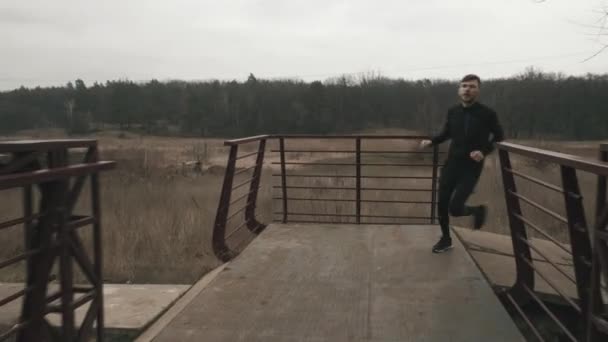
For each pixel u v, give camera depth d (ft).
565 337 14.14
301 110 220.64
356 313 12.68
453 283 14.69
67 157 8.95
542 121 129.18
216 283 14.89
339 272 15.83
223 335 11.54
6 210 32.76
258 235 20.63
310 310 12.89
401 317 12.38
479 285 14.51
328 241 19.60
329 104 213.46
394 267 16.22
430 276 15.29
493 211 30.76
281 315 12.60
